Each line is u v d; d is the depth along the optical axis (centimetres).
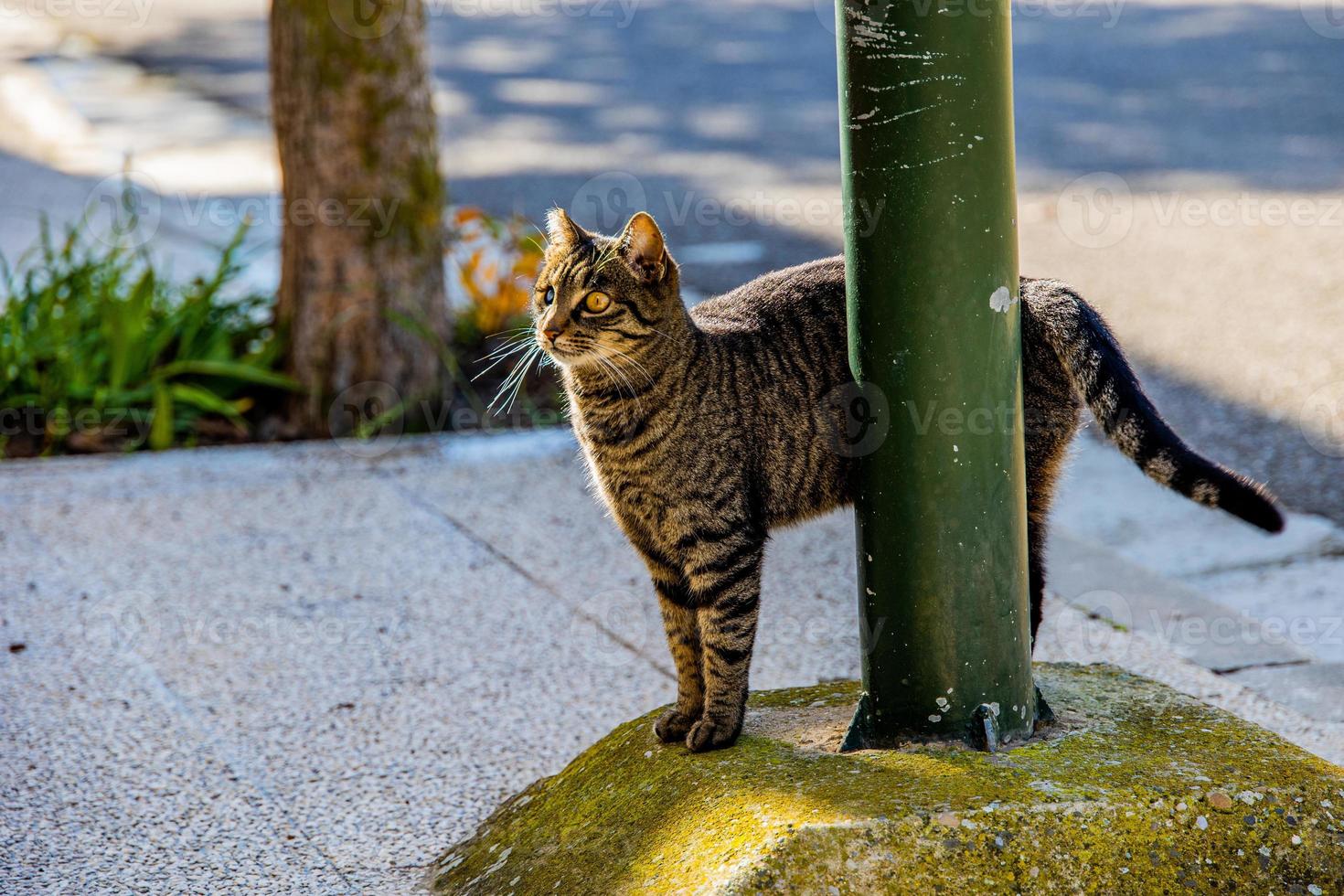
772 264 848
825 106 1245
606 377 344
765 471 350
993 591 307
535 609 492
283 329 672
